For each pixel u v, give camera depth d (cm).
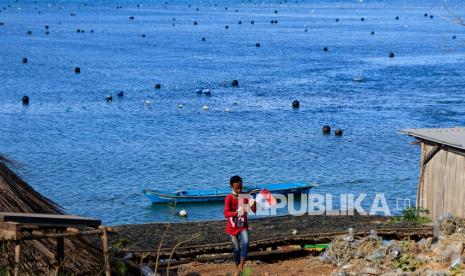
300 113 10600
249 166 7462
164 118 10162
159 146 8344
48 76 14825
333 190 6538
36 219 2033
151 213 5972
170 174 7144
